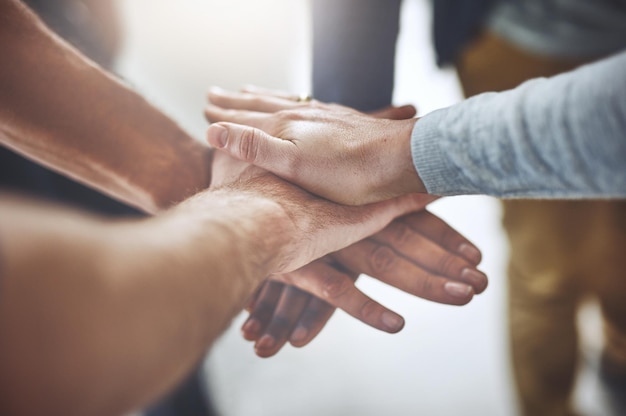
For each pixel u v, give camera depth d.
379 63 0.70
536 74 0.84
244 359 1.13
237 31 1.65
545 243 0.89
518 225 0.91
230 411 1.03
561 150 0.46
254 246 0.46
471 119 0.50
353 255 0.64
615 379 1.07
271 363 1.12
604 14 0.78
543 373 0.97
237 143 0.58
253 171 0.62
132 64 1.63
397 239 0.63
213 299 0.41
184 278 0.39
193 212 0.47
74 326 0.34
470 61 0.89
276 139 0.58
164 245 0.40
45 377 0.32
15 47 0.60
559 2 0.79
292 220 0.52
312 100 0.68
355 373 1.10
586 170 0.46
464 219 1.42
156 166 0.65
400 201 0.61
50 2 0.73
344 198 0.58
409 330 1.19
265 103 0.69
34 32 0.61
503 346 1.14
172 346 0.38
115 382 0.36
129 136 0.65
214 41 1.60
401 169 0.55
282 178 0.58
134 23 1.68
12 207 0.36
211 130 0.58
